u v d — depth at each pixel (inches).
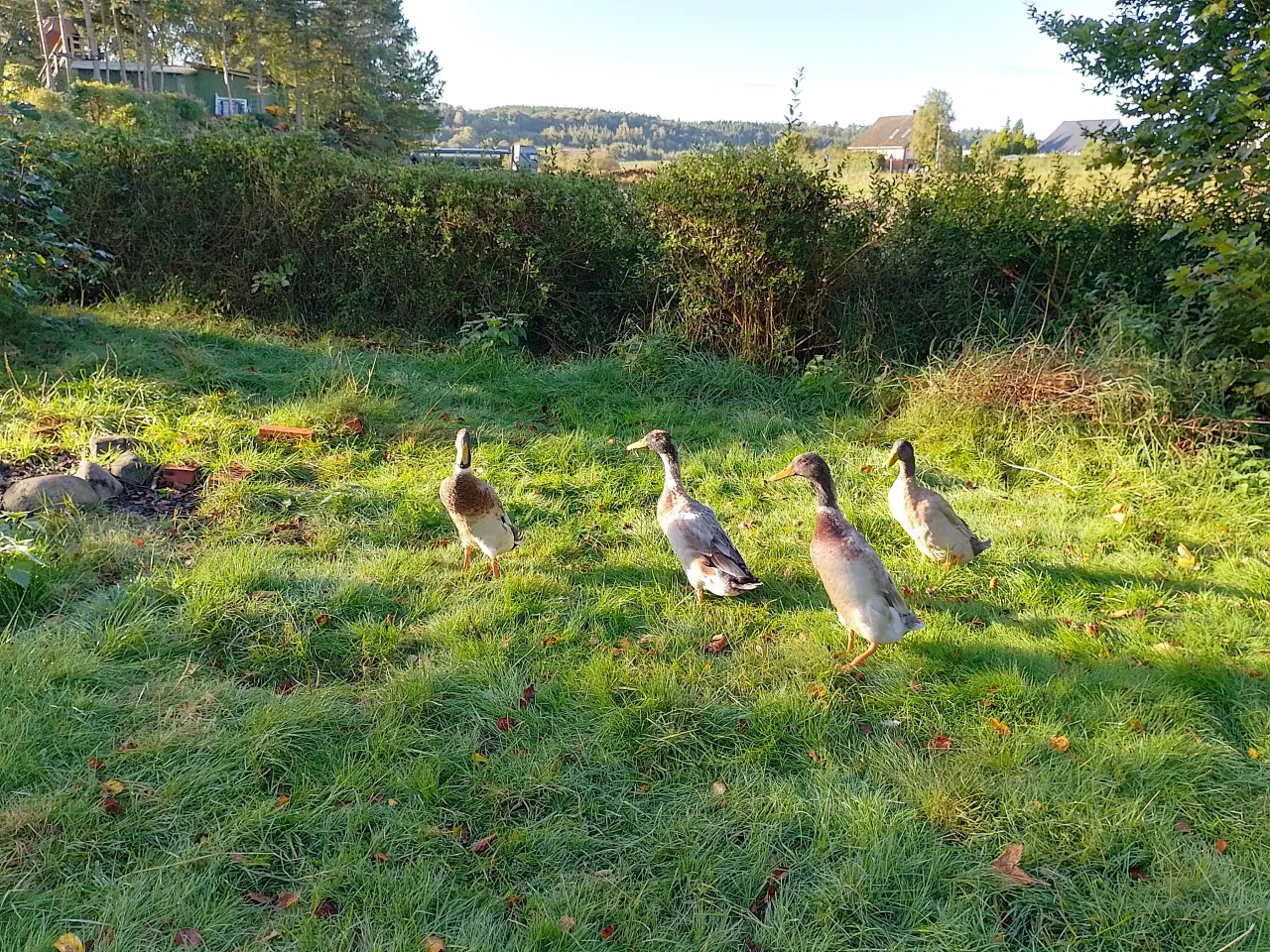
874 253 214.4
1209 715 91.0
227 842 70.2
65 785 74.1
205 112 616.4
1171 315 189.9
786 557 125.4
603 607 107.7
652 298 223.1
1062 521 138.8
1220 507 139.0
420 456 154.0
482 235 222.1
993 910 68.7
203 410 161.2
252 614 100.0
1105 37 192.9
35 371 172.6
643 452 163.6
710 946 64.4
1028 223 207.5
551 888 68.8
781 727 88.0
